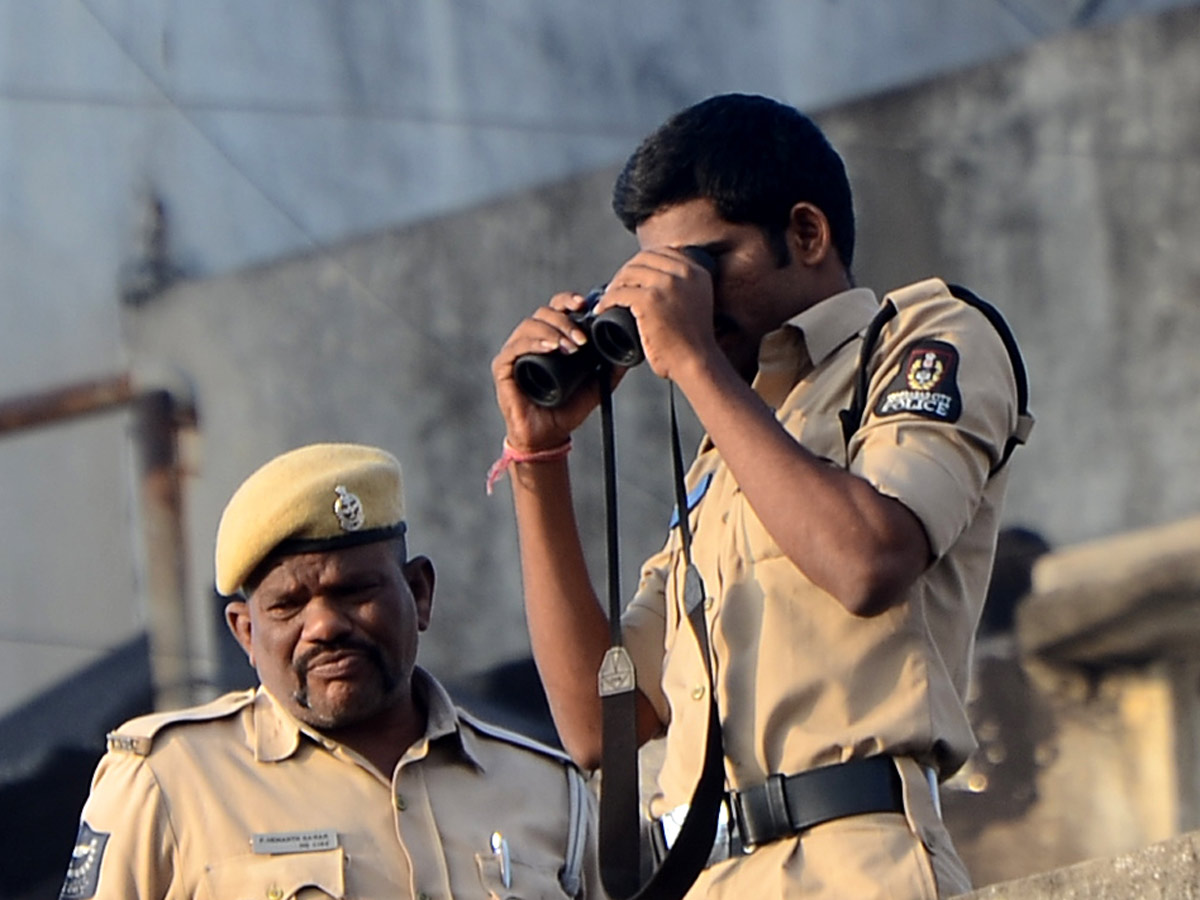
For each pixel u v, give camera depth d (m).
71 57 18.31
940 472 8.16
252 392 18.09
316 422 18.09
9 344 17.83
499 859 11.57
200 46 18.52
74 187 18.12
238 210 18.33
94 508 17.75
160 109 18.39
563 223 18.66
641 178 9.08
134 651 17.53
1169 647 19.44
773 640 8.20
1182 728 19.44
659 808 8.68
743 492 8.13
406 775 11.71
